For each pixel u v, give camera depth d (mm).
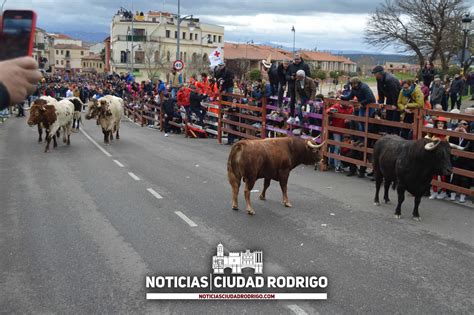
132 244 7152
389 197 10133
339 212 8969
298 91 13617
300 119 13773
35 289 5621
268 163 8766
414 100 10516
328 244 7195
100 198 9945
